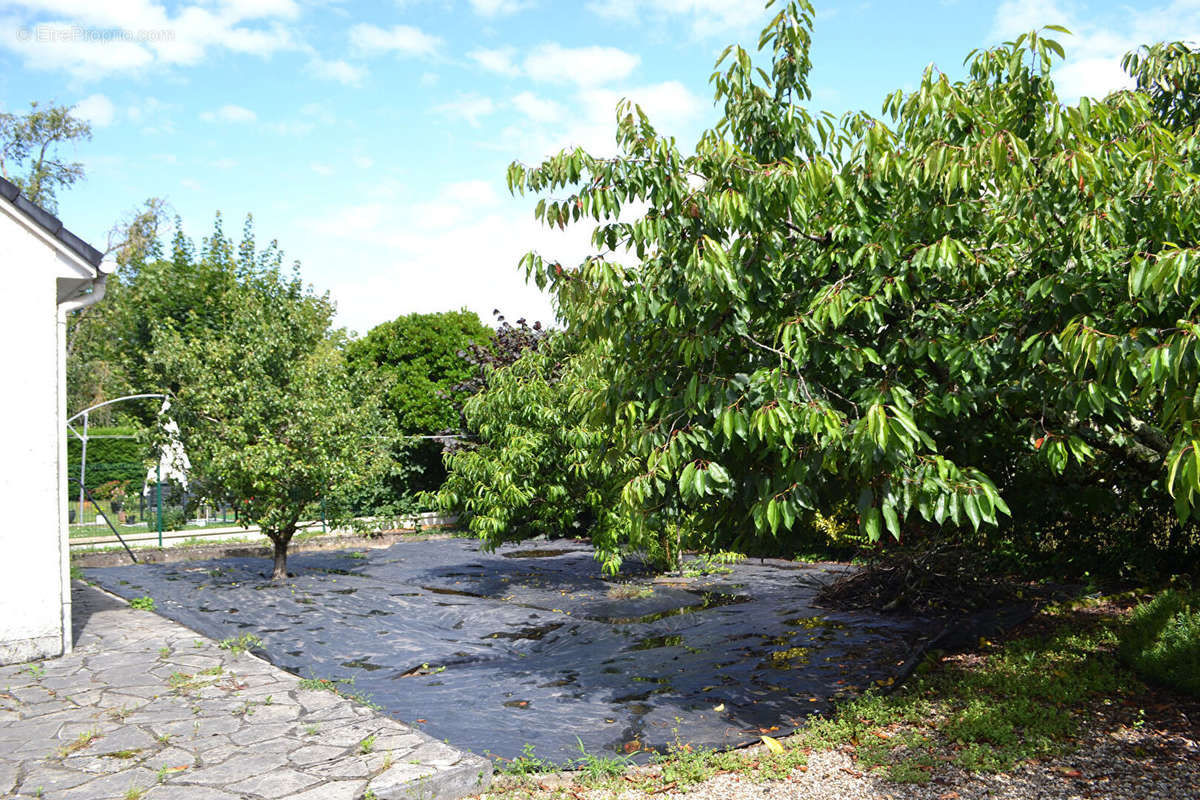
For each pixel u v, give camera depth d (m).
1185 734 4.69
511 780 4.32
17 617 6.55
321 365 12.44
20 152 30.44
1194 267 3.26
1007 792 4.07
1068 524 9.01
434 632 8.59
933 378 4.88
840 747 4.84
